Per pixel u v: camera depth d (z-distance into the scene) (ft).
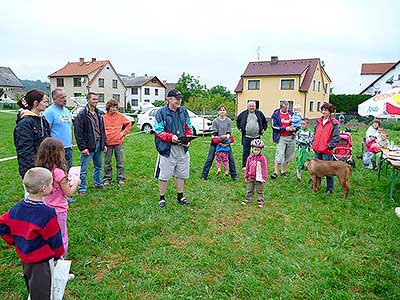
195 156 33.37
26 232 7.79
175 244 13.37
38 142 12.47
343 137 28.07
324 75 119.44
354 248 13.17
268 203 18.58
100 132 19.81
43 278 8.03
